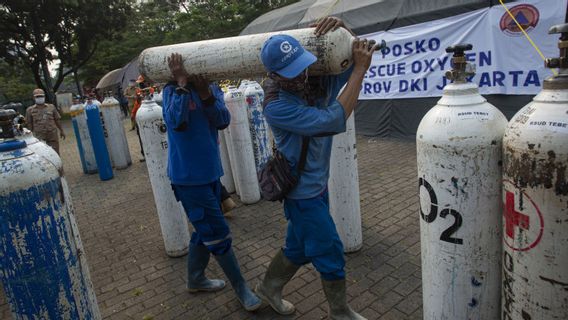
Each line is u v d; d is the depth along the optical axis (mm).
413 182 5531
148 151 3758
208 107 2781
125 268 3975
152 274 3781
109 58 30875
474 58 6664
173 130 2752
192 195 2826
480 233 1843
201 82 2645
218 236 2922
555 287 1573
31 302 1828
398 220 4328
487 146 1731
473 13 6508
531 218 1566
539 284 1611
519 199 1593
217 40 2531
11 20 21875
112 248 4516
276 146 2348
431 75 7363
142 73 2721
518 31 6008
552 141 1445
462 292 1960
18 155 1746
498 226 1846
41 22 22625
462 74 1827
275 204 5211
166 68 2623
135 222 5293
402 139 8164
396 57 7859
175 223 3959
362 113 8945
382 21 7906
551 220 1511
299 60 1963
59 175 1864
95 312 2111
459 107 1803
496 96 6523
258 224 4645
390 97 8219
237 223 4738
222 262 2955
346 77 2369
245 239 4285
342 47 2078
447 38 6945
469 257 1889
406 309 2859
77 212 6051
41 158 1804
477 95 1831
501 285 1927
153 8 32656
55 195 1815
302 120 2049
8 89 31328
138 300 3367
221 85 6520
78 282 1951
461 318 2006
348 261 3570
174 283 3568
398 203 4816
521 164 1551
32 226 1745
